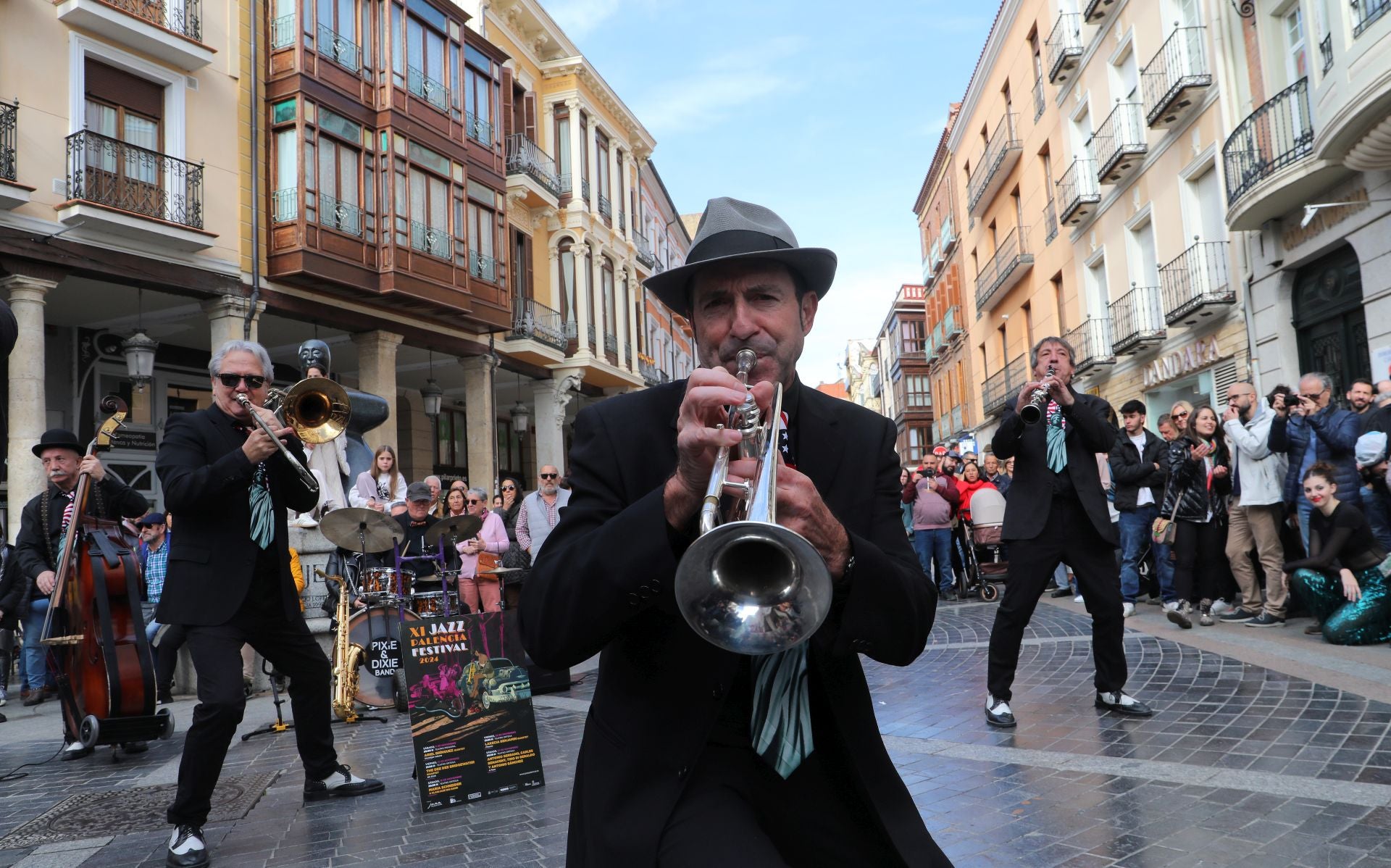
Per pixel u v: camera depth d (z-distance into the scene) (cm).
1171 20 1716
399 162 1944
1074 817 379
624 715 153
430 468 2659
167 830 445
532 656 155
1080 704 580
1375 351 1188
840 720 155
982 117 3148
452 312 2061
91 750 629
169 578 408
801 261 168
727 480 138
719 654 149
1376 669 620
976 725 548
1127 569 1010
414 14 2011
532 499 989
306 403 463
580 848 151
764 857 135
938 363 4347
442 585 840
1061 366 531
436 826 429
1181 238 1730
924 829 156
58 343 1752
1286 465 867
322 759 484
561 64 2806
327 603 870
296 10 1773
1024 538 537
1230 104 1514
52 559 669
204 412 437
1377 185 1173
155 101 1606
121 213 1469
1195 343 1723
